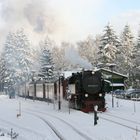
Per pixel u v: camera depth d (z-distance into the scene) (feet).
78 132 66.80
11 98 226.38
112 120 85.25
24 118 99.19
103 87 113.39
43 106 144.66
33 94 204.33
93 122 81.61
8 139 59.36
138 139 55.88
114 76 218.79
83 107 110.93
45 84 175.42
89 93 111.75
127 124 76.48
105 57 246.47
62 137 61.72
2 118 101.35
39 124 83.97
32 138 63.41
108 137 58.75
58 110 120.78
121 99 171.01
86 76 112.78
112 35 252.83
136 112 105.60
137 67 243.60
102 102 111.04
